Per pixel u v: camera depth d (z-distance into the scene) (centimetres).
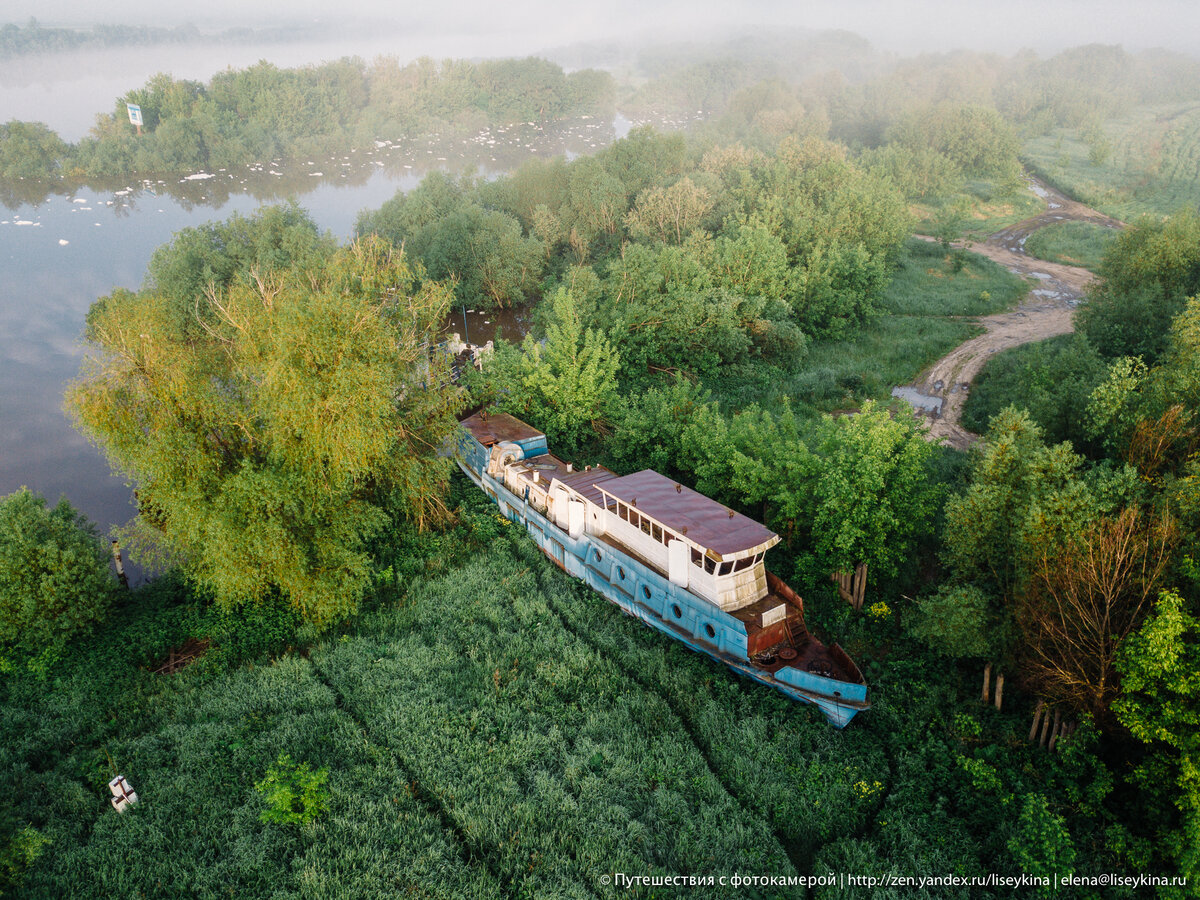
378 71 19625
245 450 3055
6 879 1983
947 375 5778
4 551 2794
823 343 6600
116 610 3100
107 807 2245
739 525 2802
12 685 2752
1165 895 1817
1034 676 2302
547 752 2431
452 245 7781
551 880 2012
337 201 12950
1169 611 1856
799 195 8488
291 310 2784
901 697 2625
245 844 2100
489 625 3108
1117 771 2155
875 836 2147
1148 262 5588
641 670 2800
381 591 3347
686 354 5781
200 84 15938
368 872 2016
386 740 2494
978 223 11100
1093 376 4034
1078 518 2309
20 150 12338
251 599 3164
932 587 3212
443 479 3688
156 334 2762
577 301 5922
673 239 8138
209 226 7100
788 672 2566
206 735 2498
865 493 2934
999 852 2044
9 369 6394
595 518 3297
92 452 5194
